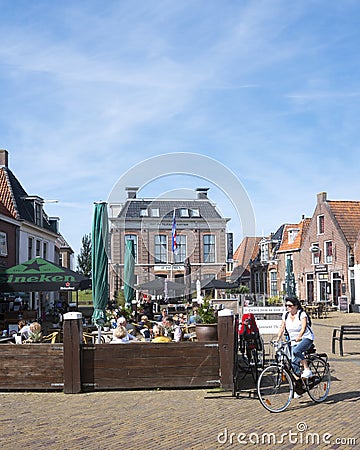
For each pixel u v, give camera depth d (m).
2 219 23.83
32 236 27.91
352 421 6.72
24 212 27.03
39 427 6.59
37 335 9.96
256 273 49.19
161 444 5.85
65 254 43.75
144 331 11.31
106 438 6.10
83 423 6.76
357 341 16.55
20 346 8.73
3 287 14.60
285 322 8.18
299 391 7.65
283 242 44.75
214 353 8.77
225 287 21.75
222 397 8.16
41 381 8.66
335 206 38.97
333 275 37.97
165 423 6.72
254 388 8.84
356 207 39.12
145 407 7.59
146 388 8.69
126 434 6.25
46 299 29.19
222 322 8.76
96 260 10.38
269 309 15.30
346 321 26.27
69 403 7.89
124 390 8.69
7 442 5.98
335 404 7.67
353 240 36.88
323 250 39.09
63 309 22.80
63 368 8.63
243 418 6.95
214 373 8.76
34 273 14.77
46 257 30.70
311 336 7.95
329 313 33.59
